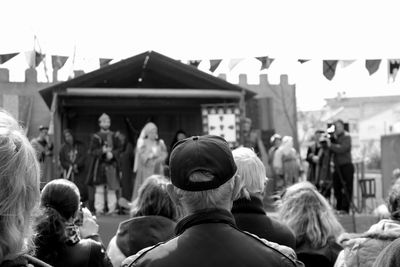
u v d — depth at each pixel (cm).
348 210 1346
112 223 1120
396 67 1380
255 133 1463
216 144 231
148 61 1405
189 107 1650
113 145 1332
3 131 165
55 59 1478
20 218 164
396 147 1741
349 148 1351
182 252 217
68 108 1620
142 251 226
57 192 338
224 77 1952
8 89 1827
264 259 218
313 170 1423
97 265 334
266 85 1988
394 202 363
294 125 1978
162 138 1698
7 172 162
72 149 1370
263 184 358
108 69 1385
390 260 229
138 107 1645
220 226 225
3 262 160
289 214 450
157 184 438
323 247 438
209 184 223
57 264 326
